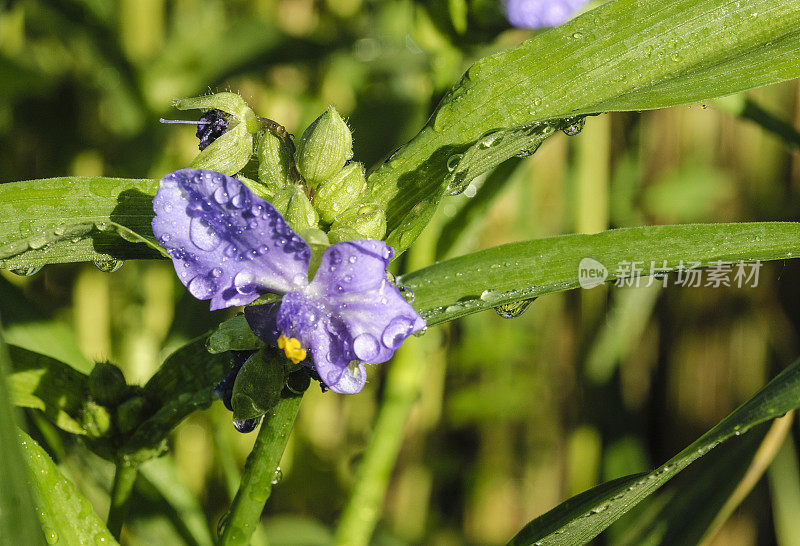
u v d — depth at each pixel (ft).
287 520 1.52
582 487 1.70
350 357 0.85
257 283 0.85
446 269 0.92
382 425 1.12
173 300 1.49
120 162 1.50
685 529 1.04
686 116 1.76
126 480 0.94
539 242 0.91
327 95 1.68
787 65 0.91
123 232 0.86
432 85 1.08
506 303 0.91
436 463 1.76
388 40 1.59
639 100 0.91
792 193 1.74
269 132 0.90
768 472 1.60
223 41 1.51
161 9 1.59
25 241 0.86
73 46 1.57
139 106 1.49
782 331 1.71
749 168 1.75
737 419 0.86
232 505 0.92
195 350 0.93
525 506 1.77
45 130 1.55
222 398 0.89
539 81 0.91
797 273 1.69
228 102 0.90
